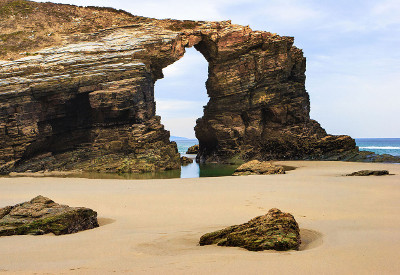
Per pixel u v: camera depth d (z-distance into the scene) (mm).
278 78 51781
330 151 47562
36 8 49969
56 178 29672
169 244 8906
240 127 51000
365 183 22141
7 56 41531
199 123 56094
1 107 35562
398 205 14531
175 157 41969
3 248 9289
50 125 39594
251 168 32594
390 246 7543
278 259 6551
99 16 50406
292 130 51531
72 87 38688
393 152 88688
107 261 7188
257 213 13734
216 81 51469
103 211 15039
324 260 6410
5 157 35938
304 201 16109
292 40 52281
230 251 7742
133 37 45844
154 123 42562
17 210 12672
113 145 39562
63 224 11438
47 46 43781
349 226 10383
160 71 47281
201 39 50094
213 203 16328
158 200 17438
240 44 50062
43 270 6539
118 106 38719
